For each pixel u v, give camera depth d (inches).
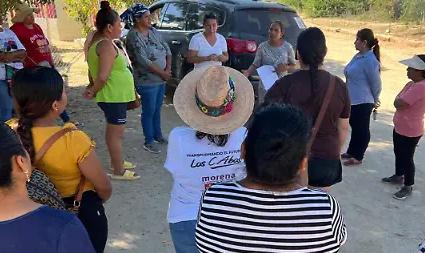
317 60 127.8
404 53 614.2
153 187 200.8
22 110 93.2
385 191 209.2
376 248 164.4
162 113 306.7
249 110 95.9
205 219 67.9
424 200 201.8
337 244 67.1
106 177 102.9
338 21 977.5
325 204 66.0
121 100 190.9
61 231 60.0
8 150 60.7
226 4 285.0
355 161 236.5
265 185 66.4
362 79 225.6
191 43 251.1
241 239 65.6
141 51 223.1
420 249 97.1
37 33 257.9
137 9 223.3
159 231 167.8
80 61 477.7
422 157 250.1
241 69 269.3
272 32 225.9
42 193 86.9
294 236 64.7
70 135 95.9
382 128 297.9
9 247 58.3
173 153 96.3
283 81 131.3
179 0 323.3
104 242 105.8
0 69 222.1
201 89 92.2
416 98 191.8
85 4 531.2
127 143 250.4
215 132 93.6
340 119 135.1
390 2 957.2
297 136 65.2
